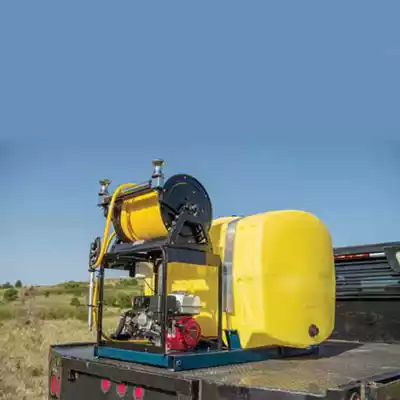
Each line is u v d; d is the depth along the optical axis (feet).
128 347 14.24
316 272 15.64
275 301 14.64
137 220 15.11
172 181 14.55
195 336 14.12
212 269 15.92
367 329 20.45
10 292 82.23
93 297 15.62
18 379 31.76
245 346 14.71
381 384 10.59
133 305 15.30
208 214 15.14
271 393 10.23
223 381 11.12
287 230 15.20
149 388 12.34
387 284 19.95
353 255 20.89
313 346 16.26
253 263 14.67
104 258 15.21
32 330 48.80
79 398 14.70
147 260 16.85
